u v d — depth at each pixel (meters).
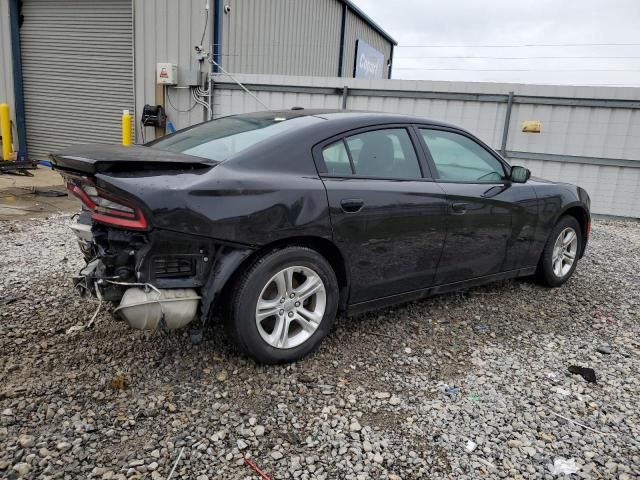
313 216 3.01
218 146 3.23
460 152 4.05
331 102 9.68
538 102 8.81
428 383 3.05
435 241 3.70
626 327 4.09
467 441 2.53
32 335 3.33
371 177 3.38
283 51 13.27
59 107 11.43
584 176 8.94
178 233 2.60
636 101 8.38
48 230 5.99
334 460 2.34
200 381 2.91
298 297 3.11
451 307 4.28
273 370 3.07
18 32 11.27
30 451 2.27
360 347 3.45
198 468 2.24
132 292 2.64
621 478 2.32
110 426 2.48
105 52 10.71
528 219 4.40
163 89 10.21
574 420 2.75
